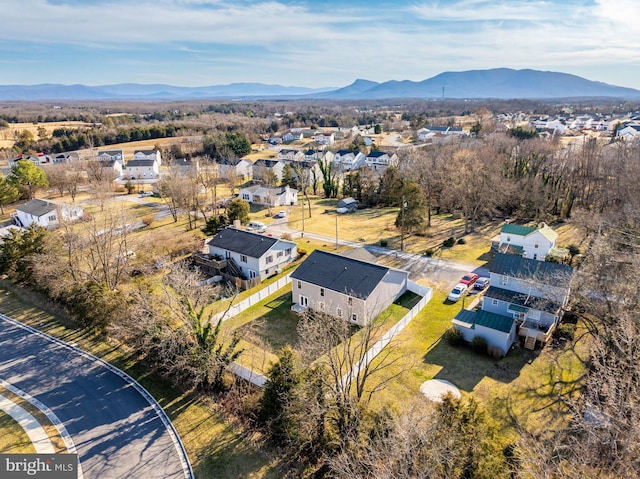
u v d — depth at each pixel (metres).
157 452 23.17
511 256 37.34
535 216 64.44
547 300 33.88
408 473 17.42
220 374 27.95
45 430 24.72
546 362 30.03
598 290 30.55
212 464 22.38
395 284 39.47
